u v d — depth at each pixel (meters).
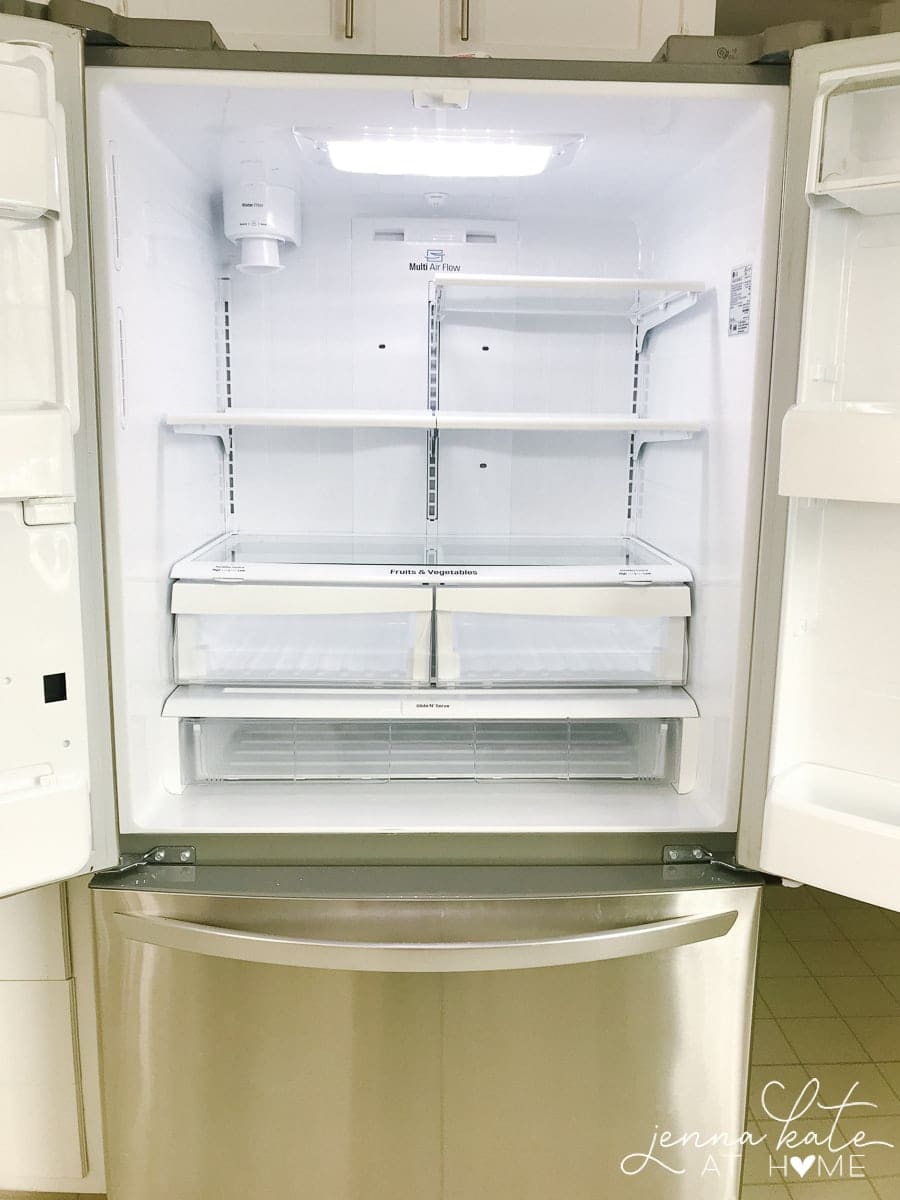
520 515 1.59
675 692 1.31
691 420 1.28
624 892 1.15
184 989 1.17
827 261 1.02
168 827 1.18
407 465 1.56
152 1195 1.25
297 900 1.13
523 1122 1.21
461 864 1.21
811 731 1.14
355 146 1.16
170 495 1.28
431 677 1.30
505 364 1.54
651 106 1.05
